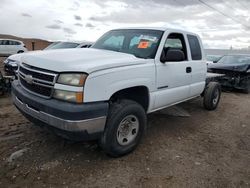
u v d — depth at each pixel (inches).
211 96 270.5
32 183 126.6
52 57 147.3
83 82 128.9
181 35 209.6
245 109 300.5
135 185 130.1
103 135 144.9
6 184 124.7
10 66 323.0
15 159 146.2
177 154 166.2
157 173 142.0
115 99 156.7
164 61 178.7
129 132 158.2
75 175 135.2
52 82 133.6
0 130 186.7
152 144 178.9
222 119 251.8
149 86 168.1
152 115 244.7
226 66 415.5
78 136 131.5
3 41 927.7
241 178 143.1
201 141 191.3
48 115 133.1
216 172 147.5
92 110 130.6
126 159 154.9
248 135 211.3
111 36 207.9
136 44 186.5
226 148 181.5
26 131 185.6
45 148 161.0
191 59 219.8
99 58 150.3
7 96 293.9
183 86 209.5
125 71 148.4
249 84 420.5
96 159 152.4
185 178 139.1
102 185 128.4
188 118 246.1
